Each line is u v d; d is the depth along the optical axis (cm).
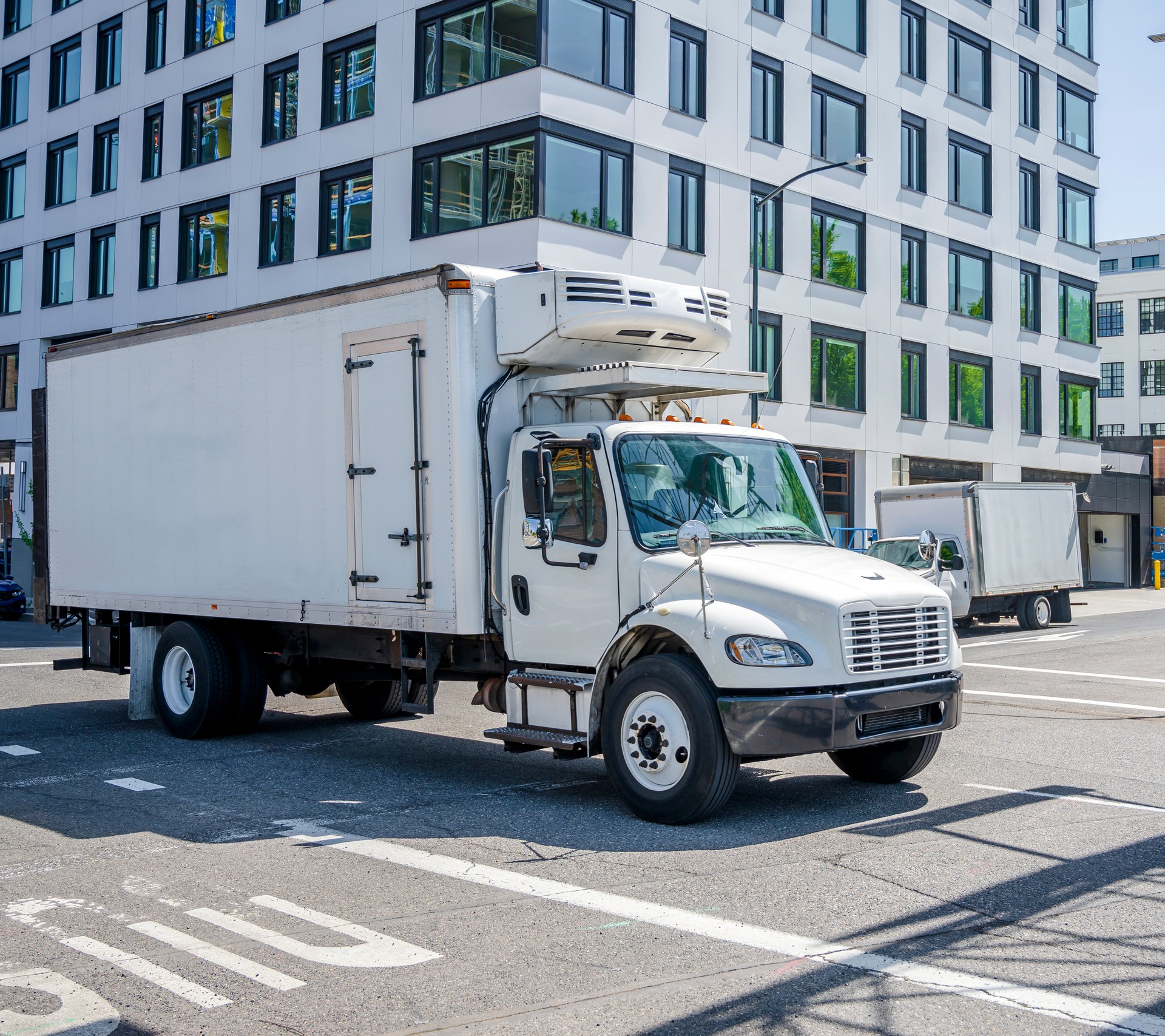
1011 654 1973
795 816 759
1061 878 611
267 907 574
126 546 1148
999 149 3972
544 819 759
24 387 3994
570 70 2581
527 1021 430
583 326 828
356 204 2891
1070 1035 412
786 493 857
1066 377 4303
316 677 1092
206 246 3331
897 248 3569
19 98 4072
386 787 866
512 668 846
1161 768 933
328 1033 423
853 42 3441
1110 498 4562
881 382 3516
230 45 3241
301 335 948
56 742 1074
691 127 2878
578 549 788
